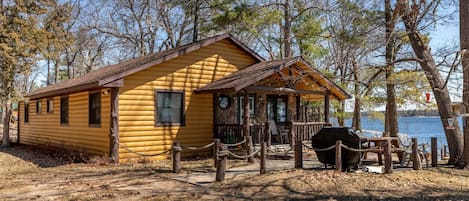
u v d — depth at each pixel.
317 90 14.80
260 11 20.16
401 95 17.03
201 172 9.76
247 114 12.38
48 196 7.09
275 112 15.72
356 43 14.10
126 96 11.97
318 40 22.56
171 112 13.13
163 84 12.92
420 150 11.51
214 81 14.33
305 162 11.68
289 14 21.38
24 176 9.44
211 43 14.31
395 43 15.27
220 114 14.38
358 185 7.91
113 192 7.39
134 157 12.05
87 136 13.33
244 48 15.41
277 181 8.24
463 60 10.55
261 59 16.03
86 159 12.02
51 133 16.77
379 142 10.91
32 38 17.70
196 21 24.73
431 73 11.80
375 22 13.38
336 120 22.66
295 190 7.47
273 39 24.36
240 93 13.96
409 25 11.93
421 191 7.49
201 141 13.80
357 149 9.47
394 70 15.26
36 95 17.14
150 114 12.53
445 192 7.43
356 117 20.14
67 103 15.20
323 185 7.89
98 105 12.78
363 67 15.09
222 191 7.45
